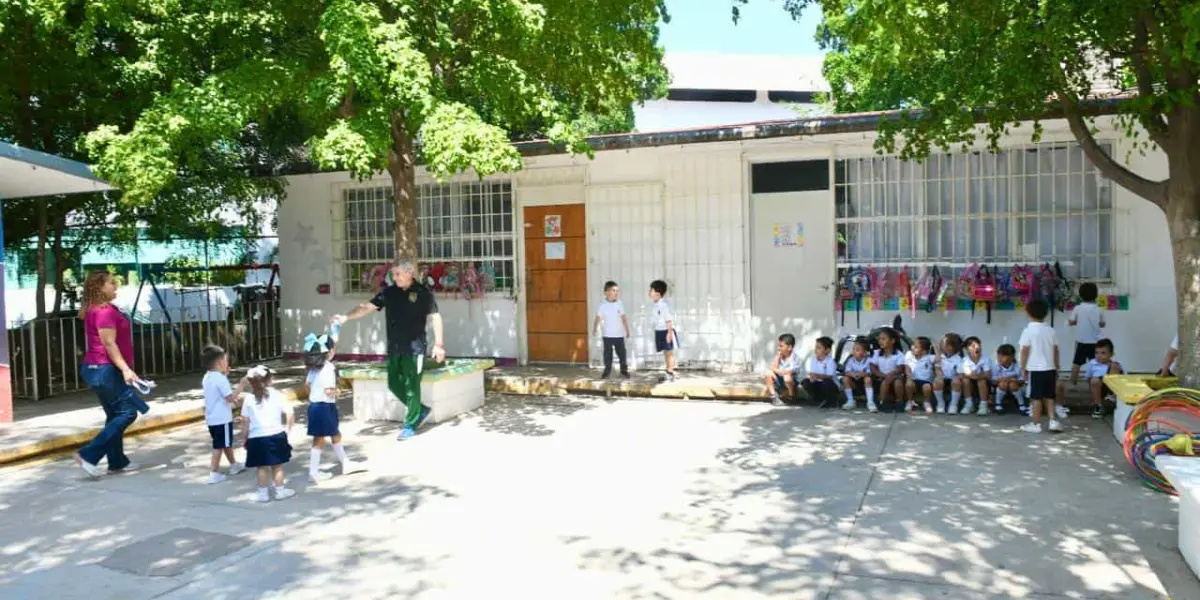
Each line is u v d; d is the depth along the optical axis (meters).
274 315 13.88
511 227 12.13
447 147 7.59
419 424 8.70
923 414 8.80
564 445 7.98
